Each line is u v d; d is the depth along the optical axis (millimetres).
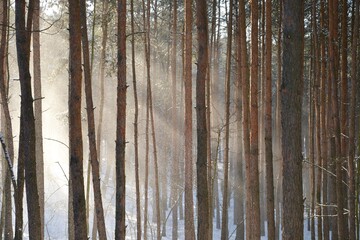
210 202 15727
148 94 17672
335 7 16609
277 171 26000
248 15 22656
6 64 11562
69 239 13305
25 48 7957
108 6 17750
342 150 17062
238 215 23906
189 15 12664
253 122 13570
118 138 10375
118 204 10344
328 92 18469
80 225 8570
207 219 10508
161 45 26031
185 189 12500
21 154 8742
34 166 8070
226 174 17297
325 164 18734
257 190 13664
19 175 8781
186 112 12469
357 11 15133
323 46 18703
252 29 13578
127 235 22891
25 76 7957
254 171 13633
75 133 8625
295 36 7508
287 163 7551
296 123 7512
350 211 14375
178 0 26391
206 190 10531
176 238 23125
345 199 19312
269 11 14336
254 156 13633
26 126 8000
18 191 8781
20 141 8680
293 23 7512
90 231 21547
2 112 14086
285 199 7586
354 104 14883
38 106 13492
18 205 8773
